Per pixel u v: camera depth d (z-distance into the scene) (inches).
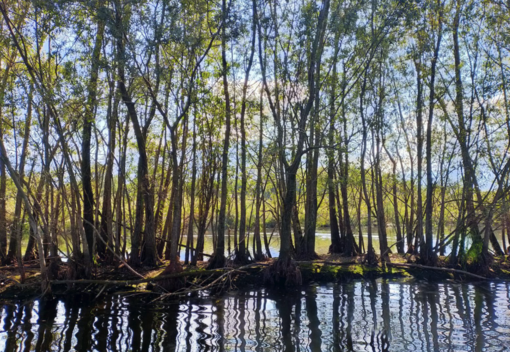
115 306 635.5
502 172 943.7
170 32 679.7
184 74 785.6
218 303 673.0
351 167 1074.1
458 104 936.3
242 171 933.8
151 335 503.5
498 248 1079.0
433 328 547.2
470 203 967.0
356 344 485.4
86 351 448.1
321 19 817.5
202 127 904.9
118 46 713.0
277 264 820.6
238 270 799.7
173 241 749.3
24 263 857.5
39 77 658.8
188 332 518.0
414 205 1263.5
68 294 688.4
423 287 807.7
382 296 732.7
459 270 882.8
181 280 737.0
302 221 1254.3
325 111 926.4
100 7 644.1
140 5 674.8
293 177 830.5
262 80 940.6
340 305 668.1
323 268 906.1
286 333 522.6
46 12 661.3
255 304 670.5
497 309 642.2
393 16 825.5
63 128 730.2
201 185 990.4
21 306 621.6
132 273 802.8
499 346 477.7
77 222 783.7
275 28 899.4
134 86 768.9
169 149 968.9
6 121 784.9
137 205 868.0
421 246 978.1
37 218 778.2
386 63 1008.2
